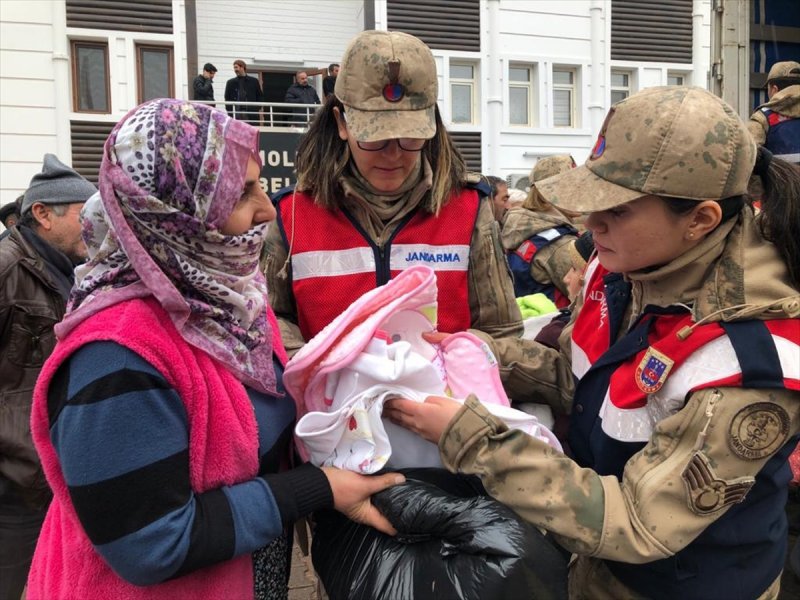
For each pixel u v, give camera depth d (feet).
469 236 5.91
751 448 3.41
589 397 4.42
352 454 3.93
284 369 4.33
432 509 3.58
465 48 37.35
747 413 3.39
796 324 3.51
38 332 7.86
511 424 4.15
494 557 3.34
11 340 7.76
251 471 3.69
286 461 4.47
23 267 7.92
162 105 3.47
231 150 3.59
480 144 37.99
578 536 3.47
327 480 3.77
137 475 3.18
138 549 3.18
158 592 3.49
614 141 3.71
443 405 3.94
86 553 3.47
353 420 3.93
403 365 3.98
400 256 5.79
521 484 3.57
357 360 4.03
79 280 3.71
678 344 3.69
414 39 5.46
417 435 4.22
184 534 3.26
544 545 3.44
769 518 4.03
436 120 5.72
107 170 3.40
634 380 3.97
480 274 5.98
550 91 38.83
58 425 3.24
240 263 3.77
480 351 4.72
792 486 6.82
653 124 3.53
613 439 4.06
